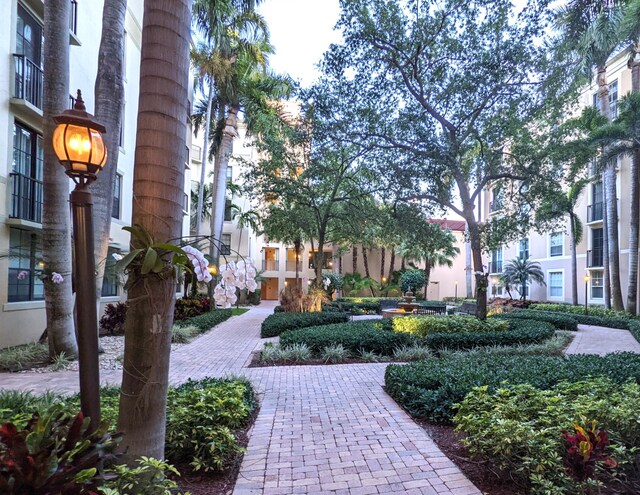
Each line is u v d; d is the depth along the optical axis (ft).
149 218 6.95
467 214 29.86
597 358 17.87
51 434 5.60
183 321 38.04
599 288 57.06
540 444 8.34
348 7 25.05
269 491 8.77
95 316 6.88
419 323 28.86
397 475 9.50
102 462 5.74
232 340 31.37
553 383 13.85
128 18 40.70
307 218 46.37
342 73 26.84
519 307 59.88
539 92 26.22
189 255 7.63
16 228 26.12
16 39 26.21
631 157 46.55
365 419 13.43
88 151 6.95
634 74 44.55
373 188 37.06
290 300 46.16
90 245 6.95
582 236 59.26
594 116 43.01
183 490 8.78
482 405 10.44
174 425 9.67
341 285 83.82
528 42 24.59
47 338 24.22
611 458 7.93
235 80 51.62
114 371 20.13
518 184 33.45
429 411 13.21
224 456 9.61
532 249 71.51
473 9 24.20
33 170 27.91
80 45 30.22
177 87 7.30
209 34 45.52
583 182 48.44
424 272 86.12
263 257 96.58
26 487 4.61
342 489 8.87
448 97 26.84
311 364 22.36
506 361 17.28
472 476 9.40
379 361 23.11
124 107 40.22
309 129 33.94
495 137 27.66
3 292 24.63
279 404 15.10
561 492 7.50
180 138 7.37
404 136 28.04
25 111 26.11
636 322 36.88
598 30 36.04
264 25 49.78
